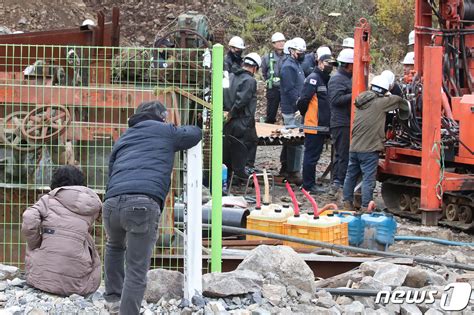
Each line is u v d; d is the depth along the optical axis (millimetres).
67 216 11773
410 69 22062
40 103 13508
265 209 15133
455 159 19141
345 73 21000
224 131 21656
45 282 11641
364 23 20203
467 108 18906
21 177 13648
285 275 11781
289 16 40438
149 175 10203
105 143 13516
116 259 10852
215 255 12109
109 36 15453
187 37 16625
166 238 13305
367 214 15734
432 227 18609
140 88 13695
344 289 11898
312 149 21938
